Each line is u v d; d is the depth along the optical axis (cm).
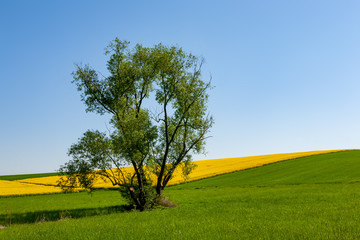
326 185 4266
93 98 2756
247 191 4134
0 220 2502
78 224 1842
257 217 1820
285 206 2342
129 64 2873
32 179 7538
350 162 6391
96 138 2570
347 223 1398
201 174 6700
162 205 3002
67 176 2600
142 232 1429
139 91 2970
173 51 2909
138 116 2697
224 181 5716
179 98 2891
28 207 3366
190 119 2953
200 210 2380
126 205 3269
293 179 5241
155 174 2977
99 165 2581
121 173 2756
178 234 1328
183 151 2975
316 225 1382
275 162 7369
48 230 1611
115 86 2795
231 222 1644
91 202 3781
